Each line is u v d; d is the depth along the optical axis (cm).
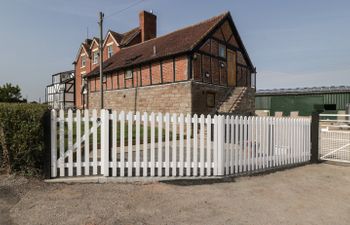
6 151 503
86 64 3325
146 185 518
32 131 501
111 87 2133
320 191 536
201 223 374
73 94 3650
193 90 1551
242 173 636
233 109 1616
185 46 1608
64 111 567
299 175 657
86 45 3422
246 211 423
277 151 726
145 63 1812
